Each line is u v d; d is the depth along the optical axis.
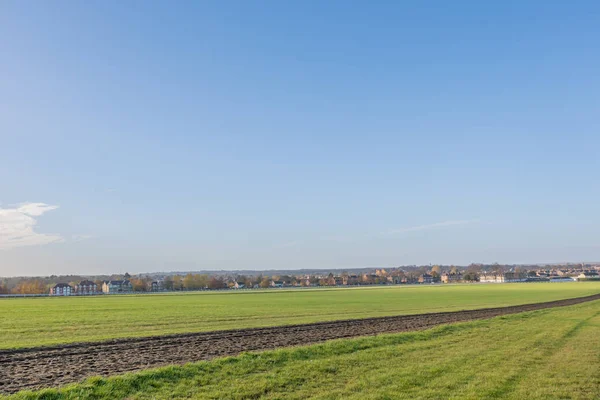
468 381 18.27
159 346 28.62
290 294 140.00
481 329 37.22
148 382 17.44
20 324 45.22
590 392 16.80
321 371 19.98
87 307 75.69
